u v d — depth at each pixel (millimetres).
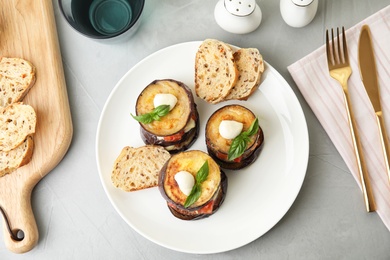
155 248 653
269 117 631
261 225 613
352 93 635
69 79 690
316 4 634
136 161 628
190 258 645
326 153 641
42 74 679
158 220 627
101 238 661
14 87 673
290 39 666
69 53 696
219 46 629
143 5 640
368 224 625
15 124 659
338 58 635
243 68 631
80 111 684
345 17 664
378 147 623
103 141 645
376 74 632
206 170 563
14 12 692
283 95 627
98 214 666
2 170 663
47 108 672
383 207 611
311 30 666
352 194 630
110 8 683
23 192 662
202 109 644
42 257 666
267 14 672
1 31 690
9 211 660
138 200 632
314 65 640
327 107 635
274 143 627
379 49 639
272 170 623
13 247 652
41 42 685
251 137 589
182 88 613
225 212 622
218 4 647
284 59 664
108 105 647
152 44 688
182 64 651
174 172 578
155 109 593
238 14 619
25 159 656
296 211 635
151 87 614
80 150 677
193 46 645
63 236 666
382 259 619
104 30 682
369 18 642
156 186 629
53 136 666
